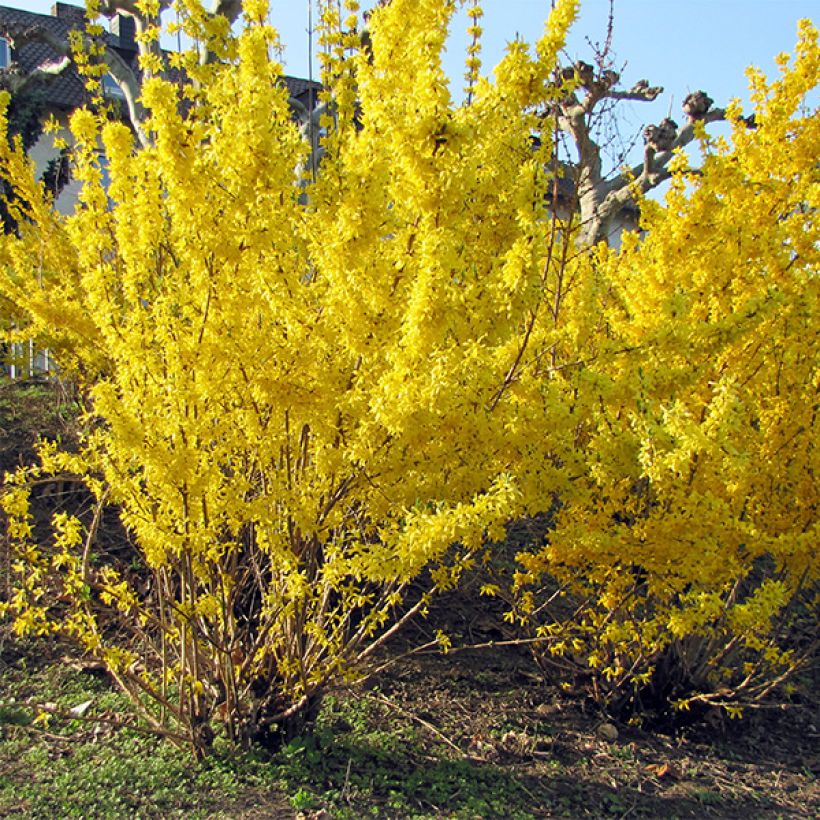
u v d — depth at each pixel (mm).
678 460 3375
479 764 4086
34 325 5379
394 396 2967
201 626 3938
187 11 4027
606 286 4445
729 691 4492
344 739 4074
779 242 4309
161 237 3480
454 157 2945
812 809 4059
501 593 4695
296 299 3219
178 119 2986
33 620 3469
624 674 4801
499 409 3502
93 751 3580
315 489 3432
